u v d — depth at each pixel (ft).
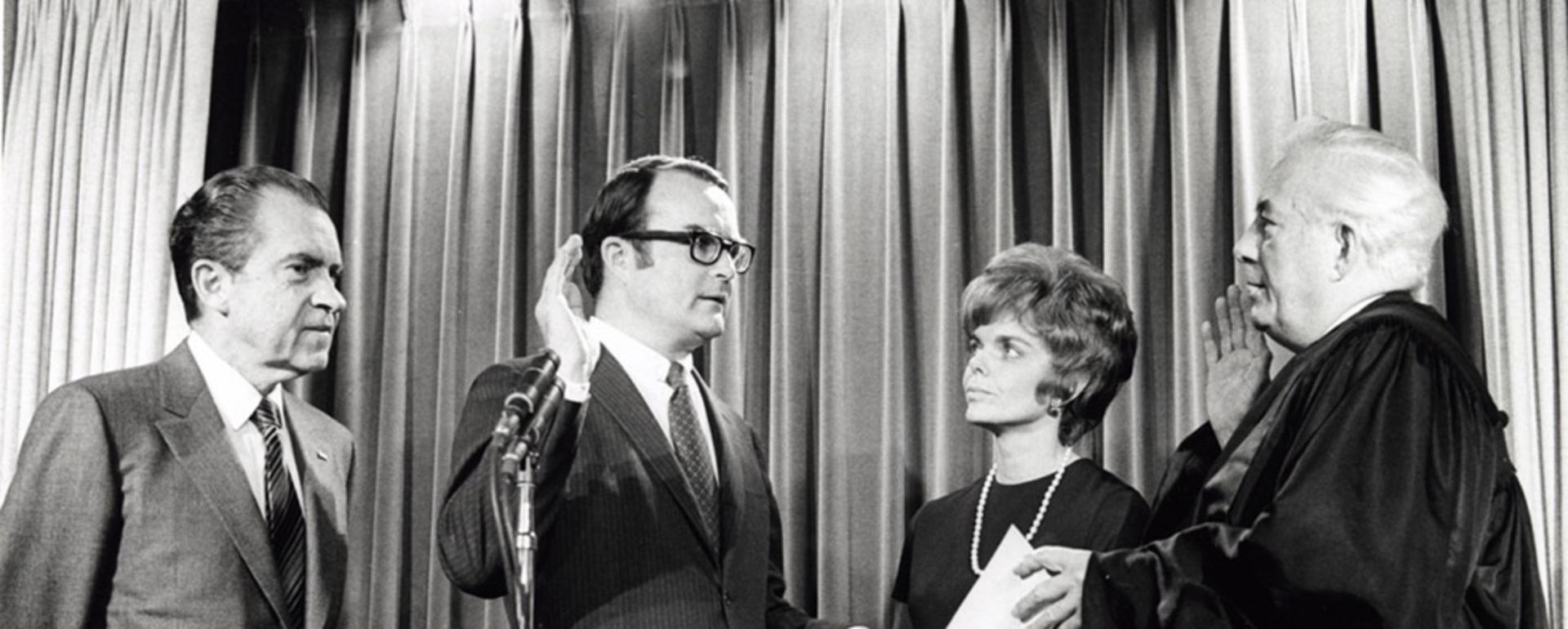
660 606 7.84
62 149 12.72
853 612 10.84
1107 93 11.21
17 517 7.98
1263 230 8.23
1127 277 10.91
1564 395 9.78
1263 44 10.90
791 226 11.47
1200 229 10.77
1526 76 10.27
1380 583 6.91
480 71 12.37
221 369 8.68
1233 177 10.73
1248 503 7.61
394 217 12.28
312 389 12.23
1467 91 10.32
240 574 8.27
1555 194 10.07
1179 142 10.93
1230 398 8.85
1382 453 7.16
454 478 7.39
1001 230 11.10
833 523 10.93
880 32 11.61
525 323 11.94
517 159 12.12
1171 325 10.82
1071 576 7.81
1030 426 9.08
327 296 8.73
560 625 7.81
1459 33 10.41
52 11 12.98
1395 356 7.43
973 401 9.09
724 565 8.23
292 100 12.78
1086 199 11.18
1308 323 8.04
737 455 8.71
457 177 12.21
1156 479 10.66
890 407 11.02
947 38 11.48
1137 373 10.78
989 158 11.30
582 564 7.86
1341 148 8.07
